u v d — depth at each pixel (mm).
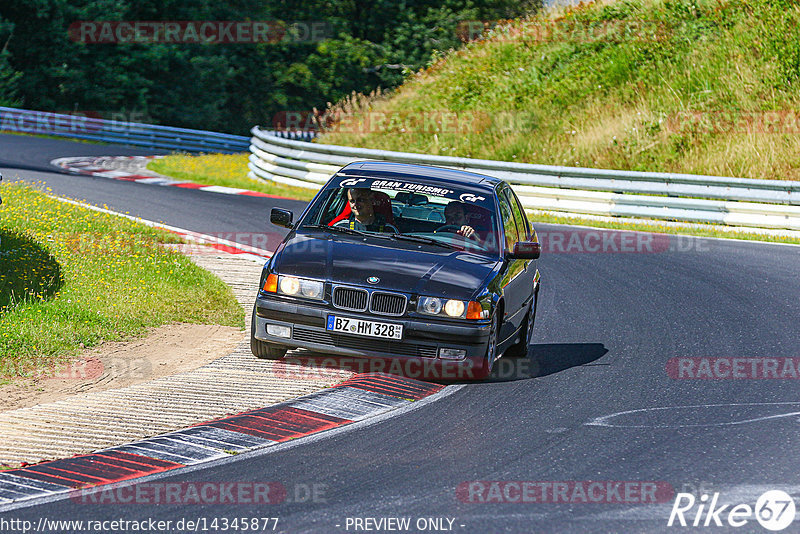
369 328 28906
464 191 33844
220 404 27000
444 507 19969
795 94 91250
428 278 29625
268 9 197375
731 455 23906
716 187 69062
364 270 29766
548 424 26203
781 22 99750
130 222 56719
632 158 88875
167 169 93688
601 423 26438
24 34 157250
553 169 74312
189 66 175375
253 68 191875
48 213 55656
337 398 27984
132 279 41719
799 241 63469
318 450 23469
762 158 83438
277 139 89750
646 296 45375
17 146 108188
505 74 111125
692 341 37000
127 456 22641
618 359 34125
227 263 48938
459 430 25438
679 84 97812
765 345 36469
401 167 35688
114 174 87500
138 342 33781
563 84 104438
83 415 25531
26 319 33438
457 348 28922
